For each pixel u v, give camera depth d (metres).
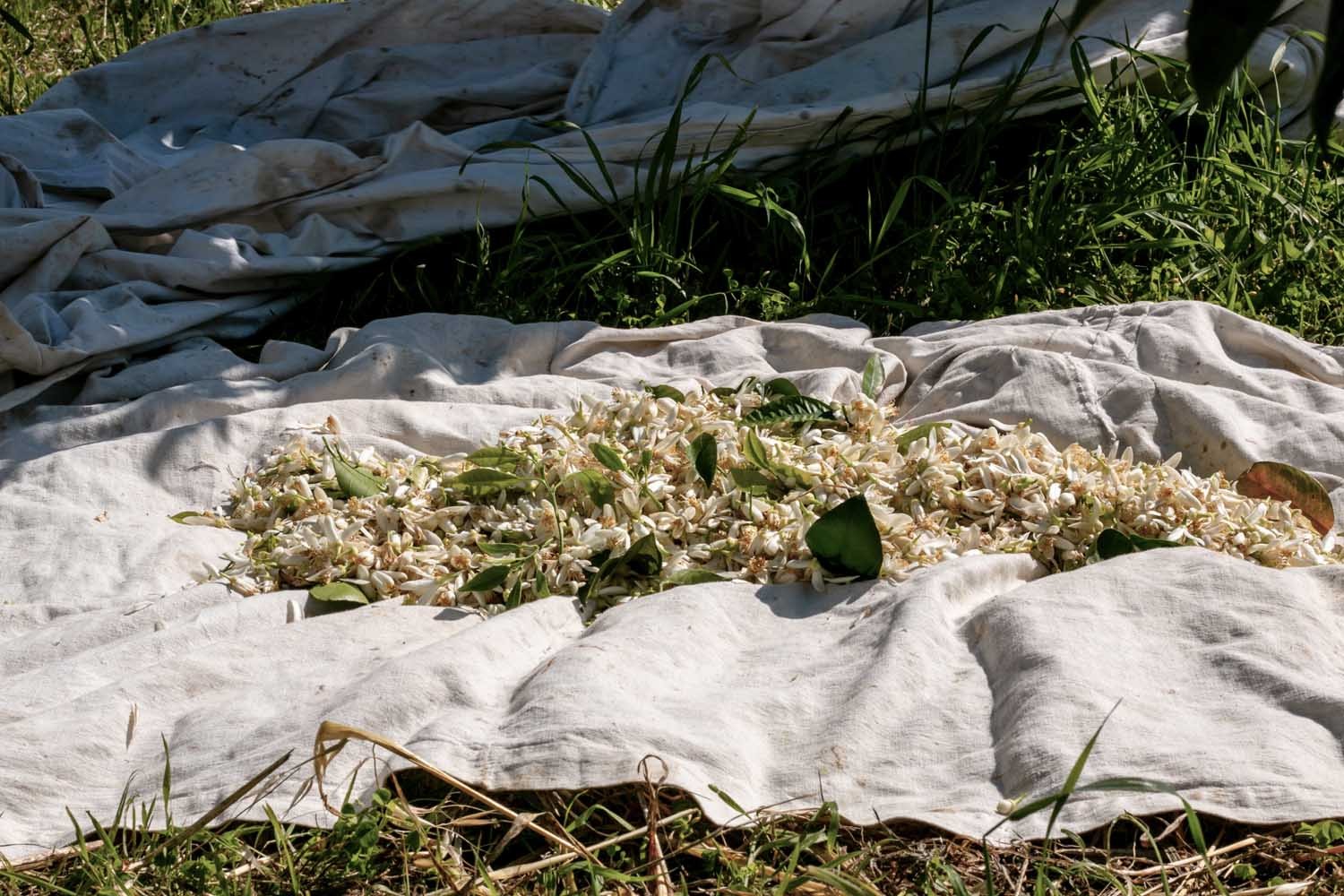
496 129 4.36
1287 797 1.76
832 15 4.28
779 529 2.52
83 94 4.49
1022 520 2.62
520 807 1.89
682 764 1.86
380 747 1.95
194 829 1.79
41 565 2.64
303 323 3.95
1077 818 1.78
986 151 4.32
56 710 2.09
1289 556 2.49
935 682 2.08
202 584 2.52
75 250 3.68
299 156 3.93
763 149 4.11
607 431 2.88
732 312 3.97
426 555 2.55
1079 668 2.01
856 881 1.66
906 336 3.65
